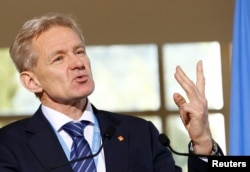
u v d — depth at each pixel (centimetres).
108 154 359
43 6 1066
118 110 1167
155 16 1078
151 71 1162
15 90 1183
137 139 377
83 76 358
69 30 369
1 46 1085
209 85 1152
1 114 1178
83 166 349
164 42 1105
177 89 1168
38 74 369
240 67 424
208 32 1084
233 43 429
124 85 1167
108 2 1070
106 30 1084
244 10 429
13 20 1071
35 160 352
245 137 412
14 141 362
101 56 1147
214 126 1155
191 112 344
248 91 418
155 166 374
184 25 1081
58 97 363
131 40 1098
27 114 1179
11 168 350
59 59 363
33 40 368
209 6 1066
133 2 1072
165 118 1170
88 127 371
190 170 348
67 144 361
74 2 1066
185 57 1147
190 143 355
